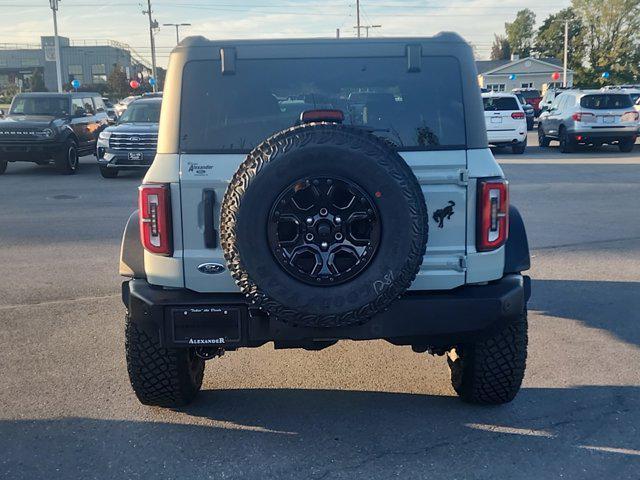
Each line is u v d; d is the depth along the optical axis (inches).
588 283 293.0
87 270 322.3
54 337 234.2
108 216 461.1
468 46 160.1
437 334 151.0
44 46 3823.8
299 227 138.6
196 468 151.1
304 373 204.8
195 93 157.6
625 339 227.6
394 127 157.6
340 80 159.5
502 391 173.5
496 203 153.2
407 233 138.1
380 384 196.2
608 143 884.0
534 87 3292.3
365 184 137.2
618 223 419.2
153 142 654.5
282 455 156.4
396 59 159.0
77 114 754.2
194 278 153.5
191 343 151.5
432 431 167.0
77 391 191.3
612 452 155.9
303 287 138.8
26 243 380.2
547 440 161.8
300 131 139.0
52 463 153.6
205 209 151.6
